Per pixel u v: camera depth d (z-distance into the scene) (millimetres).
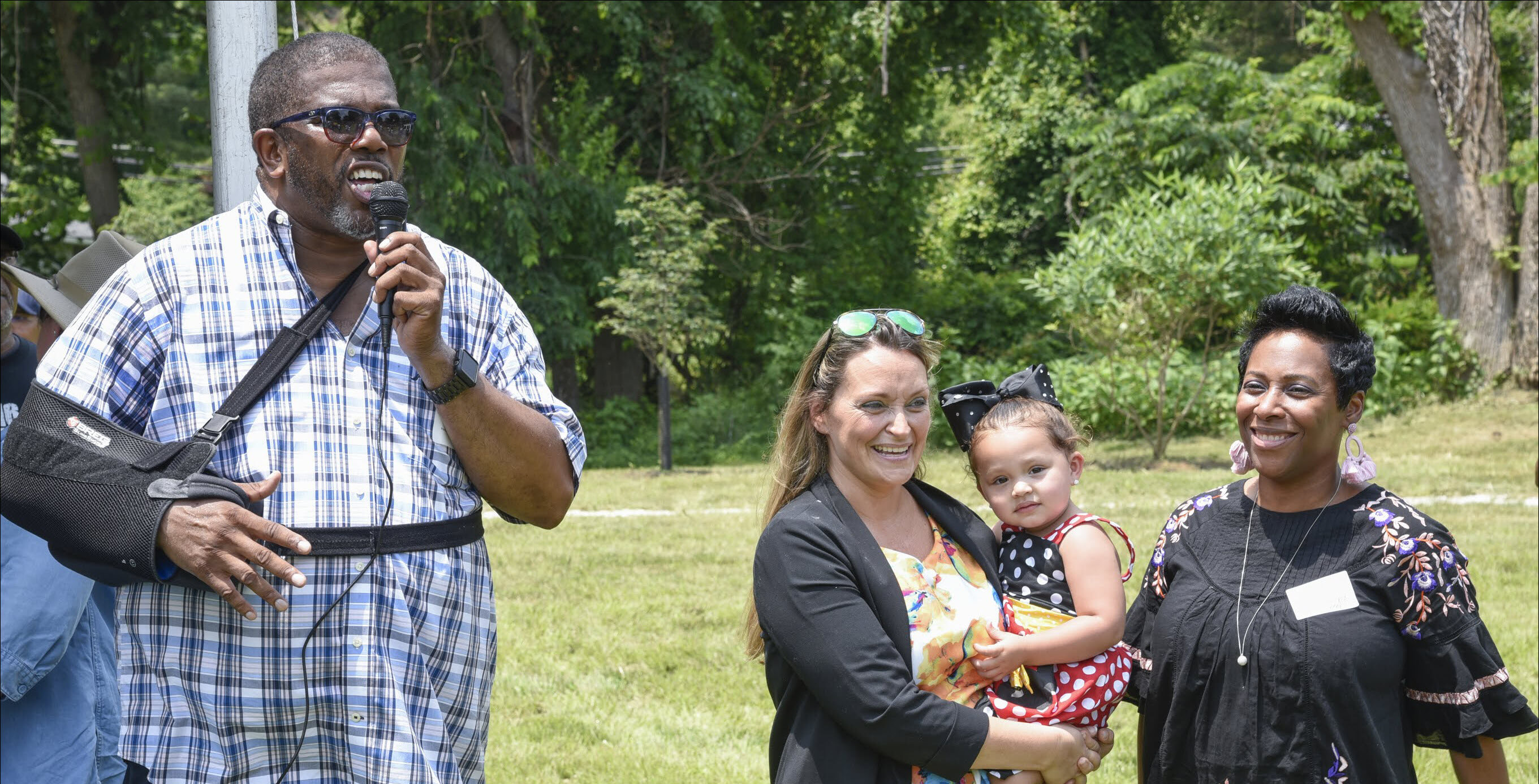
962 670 2365
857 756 2279
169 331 2252
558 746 5039
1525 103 21578
